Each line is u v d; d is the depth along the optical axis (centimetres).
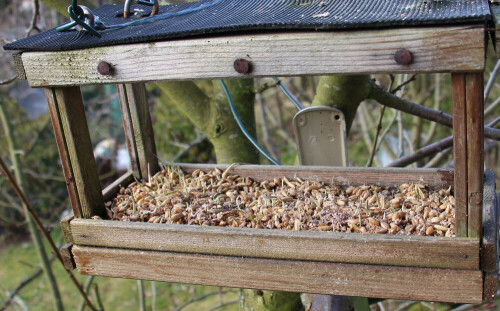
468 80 49
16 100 224
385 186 70
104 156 217
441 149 89
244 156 92
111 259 62
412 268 54
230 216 64
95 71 57
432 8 50
